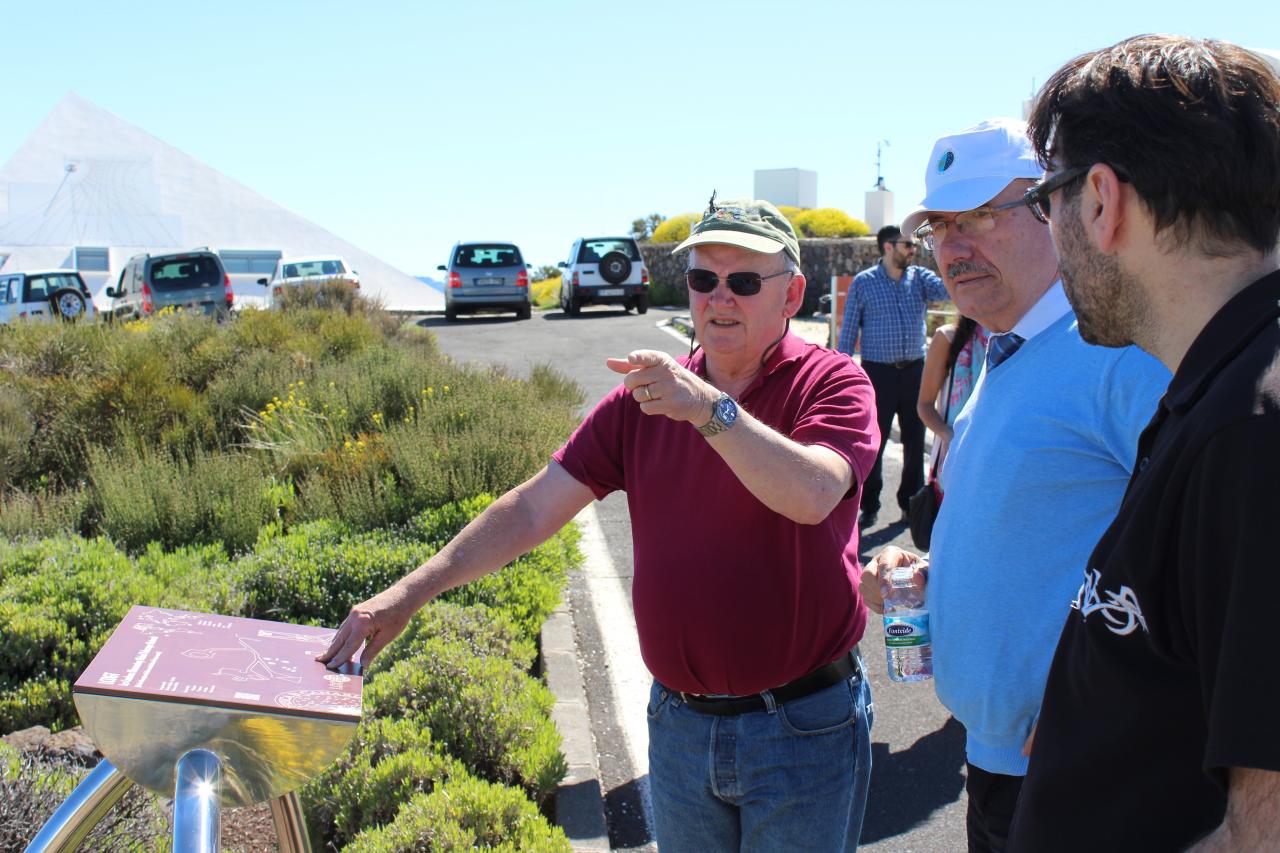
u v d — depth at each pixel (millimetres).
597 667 4766
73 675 4184
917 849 3391
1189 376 1158
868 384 2232
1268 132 1129
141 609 1729
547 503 2381
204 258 19031
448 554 2250
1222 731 1009
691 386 1812
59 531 5672
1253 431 1016
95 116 46125
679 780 2322
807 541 2148
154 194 45562
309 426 7922
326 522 5887
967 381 4367
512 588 4914
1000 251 2102
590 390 12820
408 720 3574
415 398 8422
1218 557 1048
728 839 2338
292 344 10766
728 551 2168
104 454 7301
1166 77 1173
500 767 3543
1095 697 1236
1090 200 1247
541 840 2943
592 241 23812
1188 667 1140
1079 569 1919
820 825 2221
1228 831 1040
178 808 1377
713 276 2258
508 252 22984
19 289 23078
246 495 6273
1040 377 1975
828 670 2236
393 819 3148
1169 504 1115
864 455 2090
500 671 3848
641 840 3414
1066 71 1321
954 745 4074
